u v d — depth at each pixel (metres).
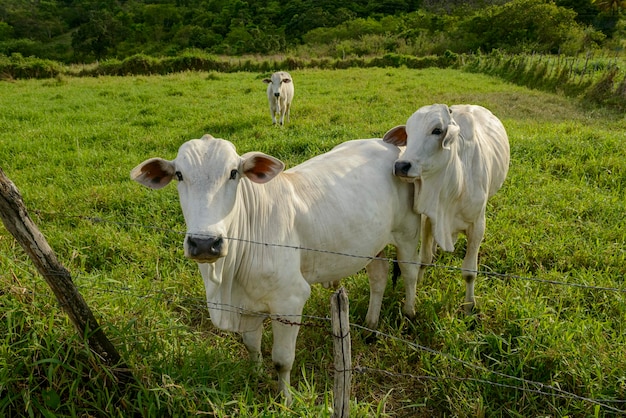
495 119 4.97
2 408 2.93
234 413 3.06
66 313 3.00
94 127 10.59
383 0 58.22
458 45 37.25
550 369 3.48
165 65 26.91
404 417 3.50
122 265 4.87
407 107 12.83
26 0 72.94
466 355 3.65
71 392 3.00
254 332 3.63
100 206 6.33
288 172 3.63
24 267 3.65
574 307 4.26
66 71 25.91
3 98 15.78
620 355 3.49
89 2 71.25
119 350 3.25
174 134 9.94
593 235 5.51
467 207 4.21
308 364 3.94
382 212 3.81
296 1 57.66
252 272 3.21
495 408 3.43
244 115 11.98
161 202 6.33
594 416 3.13
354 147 4.09
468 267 4.39
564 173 7.45
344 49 37.06
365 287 4.75
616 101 13.48
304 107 13.06
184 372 3.27
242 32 47.41
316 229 3.47
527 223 5.79
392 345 4.08
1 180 2.57
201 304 4.36
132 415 3.10
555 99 14.65
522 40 36.16
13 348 3.11
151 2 69.38
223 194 2.82
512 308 4.08
